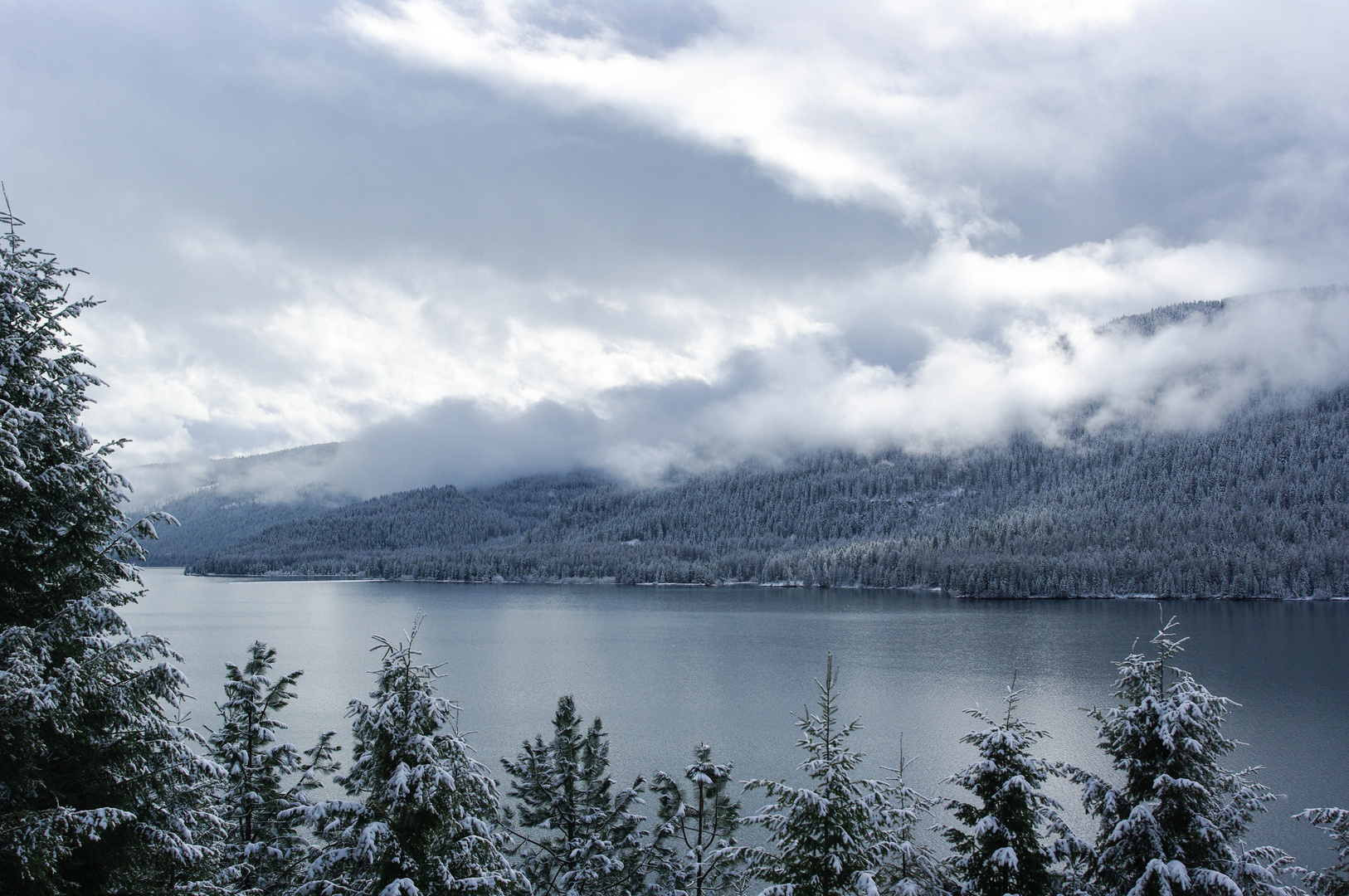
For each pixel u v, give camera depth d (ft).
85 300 56.29
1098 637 531.91
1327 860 166.61
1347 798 204.13
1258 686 351.46
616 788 200.13
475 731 270.46
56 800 48.34
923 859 73.51
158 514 57.88
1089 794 71.87
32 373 53.16
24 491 51.26
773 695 345.31
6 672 45.93
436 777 58.95
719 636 563.89
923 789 206.18
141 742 53.72
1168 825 68.39
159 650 55.31
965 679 378.32
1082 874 72.79
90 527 54.29
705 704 327.67
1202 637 517.96
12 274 51.88
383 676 63.36
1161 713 68.39
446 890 58.59
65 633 50.93
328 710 297.94
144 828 50.67
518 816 149.79
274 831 86.17
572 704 107.65
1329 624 591.78
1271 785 215.72
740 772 224.74
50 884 44.50
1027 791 68.39
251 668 91.50
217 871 58.70
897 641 522.47
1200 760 69.05
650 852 102.47
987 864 67.51
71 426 53.26
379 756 61.77
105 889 50.47
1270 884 64.39
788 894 63.93
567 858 97.86
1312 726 278.46
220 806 81.61
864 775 220.43
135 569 57.52
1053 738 261.85
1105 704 319.47
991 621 638.94
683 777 215.92
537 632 601.21
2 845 43.14
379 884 58.75
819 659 451.94
